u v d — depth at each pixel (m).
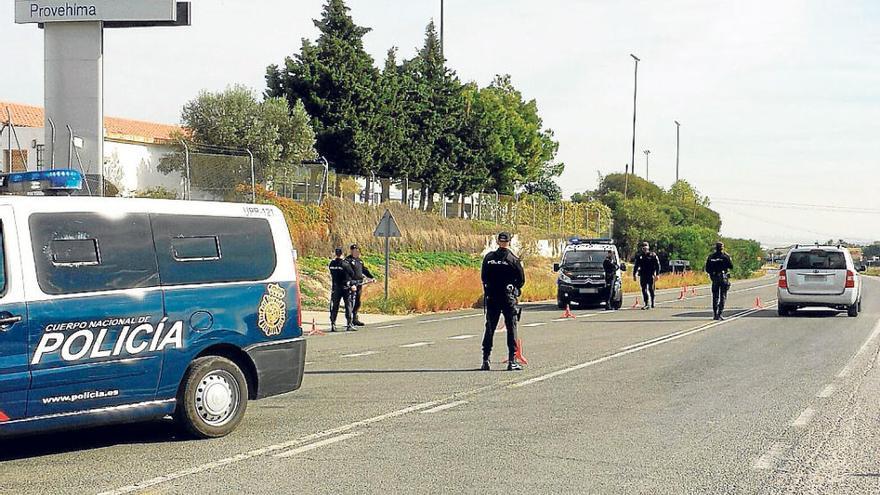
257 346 9.77
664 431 9.82
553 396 12.16
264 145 40.91
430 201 56.47
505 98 77.56
